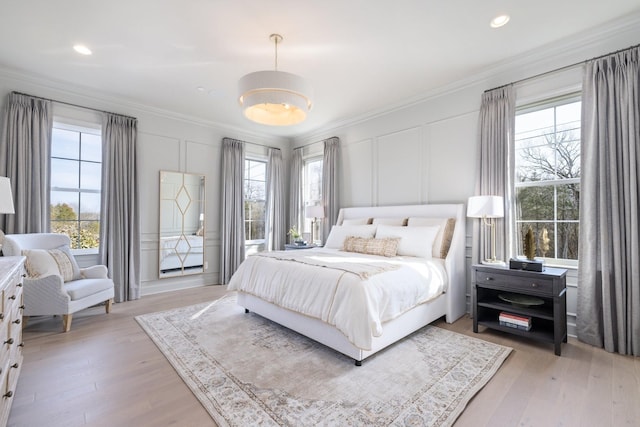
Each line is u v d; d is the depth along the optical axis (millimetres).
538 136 3146
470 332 2863
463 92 3580
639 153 2352
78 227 3959
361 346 2053
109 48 2898
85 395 1841
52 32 2639
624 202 2414
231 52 2975
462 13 2414
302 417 1636
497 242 3176
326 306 2309
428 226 3455
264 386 1935
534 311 2602
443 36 2727
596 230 2535
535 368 2172
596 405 1736
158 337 2717
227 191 5129
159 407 1732
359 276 2277
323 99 4105
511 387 1930
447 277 3084
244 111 2684
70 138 3916
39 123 3461
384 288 2305
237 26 2568
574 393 1855
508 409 1709
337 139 5062
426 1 2275
